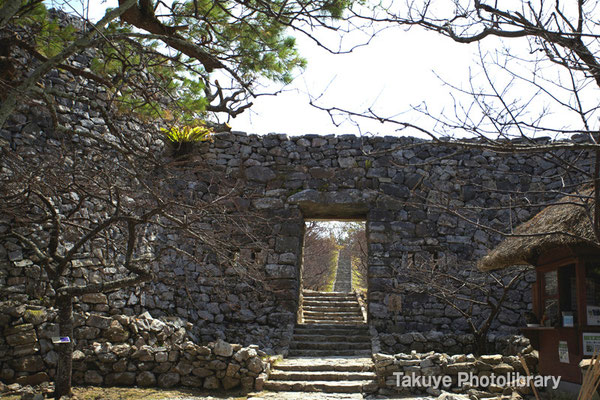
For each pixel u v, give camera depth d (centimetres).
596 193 400
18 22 650
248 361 821
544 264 713
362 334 1145
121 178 941
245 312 1188
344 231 3028
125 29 696
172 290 1134
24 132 884
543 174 1238
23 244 852
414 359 806
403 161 1264
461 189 1250
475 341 1041
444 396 671
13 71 691
